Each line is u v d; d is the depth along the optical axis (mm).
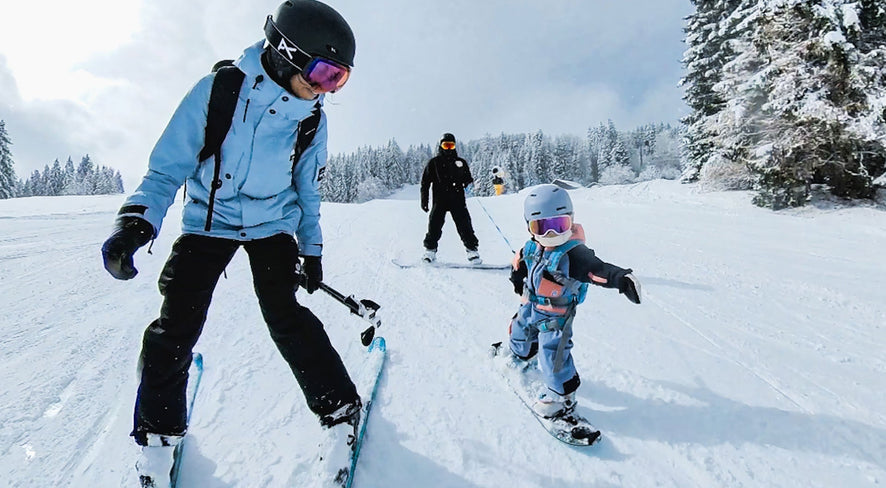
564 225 2189
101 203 12570
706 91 20156
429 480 1826
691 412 2254
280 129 1806
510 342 2578
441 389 2457
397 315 3535
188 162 1723
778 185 11305
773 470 1865
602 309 3662
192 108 1692
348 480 1757
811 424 2135
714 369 2660
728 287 4250
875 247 6199
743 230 7695
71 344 2826
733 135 13398
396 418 2203
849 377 2559
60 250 5637
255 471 1826
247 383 2443
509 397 2391
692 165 19984
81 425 2037
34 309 3430
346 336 3109
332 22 1640
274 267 1878
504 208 11016
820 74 10805
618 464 1925
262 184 1850
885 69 10453
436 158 5078
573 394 2146
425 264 5180
